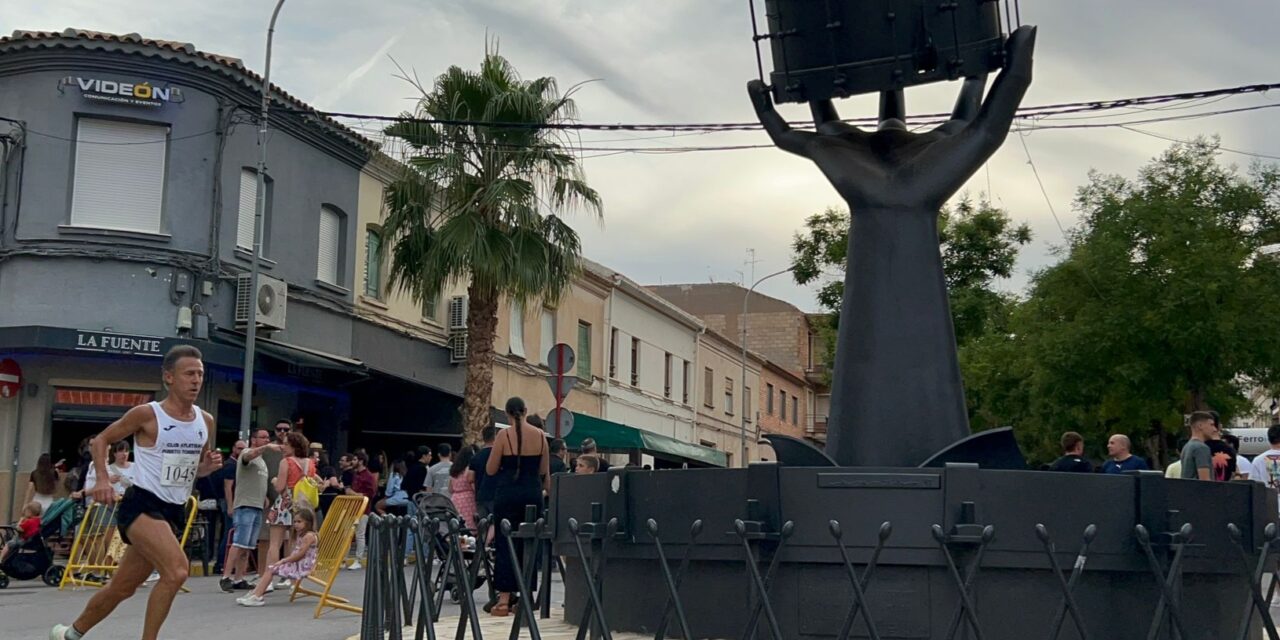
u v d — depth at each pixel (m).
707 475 6.52
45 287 20.14
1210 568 6.31
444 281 21.42
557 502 7.93
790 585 6.24
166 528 6.57
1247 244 23.70
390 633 6.16
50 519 14.38
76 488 16.20
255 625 10.45
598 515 7.02
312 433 24.89
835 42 7.35
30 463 19.94
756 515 6.28
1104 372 23.97
